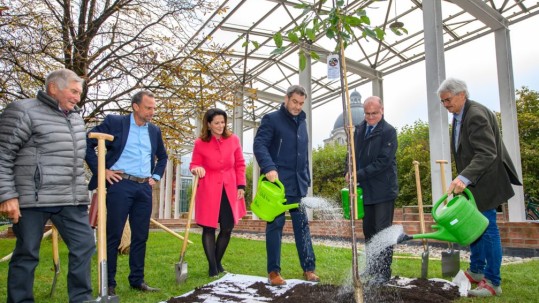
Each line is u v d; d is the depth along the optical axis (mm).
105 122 3410
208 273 4039
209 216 3959
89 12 7105
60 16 6488
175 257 5293
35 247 2582
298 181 3676
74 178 2699
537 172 12688
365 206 3654
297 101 3627
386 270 3318
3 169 2412
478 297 2822
